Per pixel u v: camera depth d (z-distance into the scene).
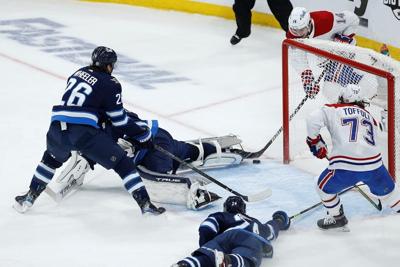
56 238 16.20
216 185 18.98
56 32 33.66
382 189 16.06
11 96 25.59
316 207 17.19
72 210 17.50
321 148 16.66
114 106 16.62
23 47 31.22
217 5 36.12
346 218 16.73
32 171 19.70
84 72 16.86
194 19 36.09
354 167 15.81
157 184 17.72
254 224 14.79
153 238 16.23
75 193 18.38
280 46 32.03
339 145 15.97
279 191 18.72
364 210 17.66
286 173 19.81
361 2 30.05
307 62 20.94
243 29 31.14
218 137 20.27
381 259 15.49
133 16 36.66
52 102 25.17
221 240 14.36
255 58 30.39
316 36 22.64
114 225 16.81
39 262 15.20
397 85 17.75
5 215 17.20
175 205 17.83
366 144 15.89
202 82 27.39
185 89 26.59
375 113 22.53
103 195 18.28
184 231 16.56
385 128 20.67
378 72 17.53
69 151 16.92
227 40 32.91
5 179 19.16
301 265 15.21
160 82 27.27
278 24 34.25
